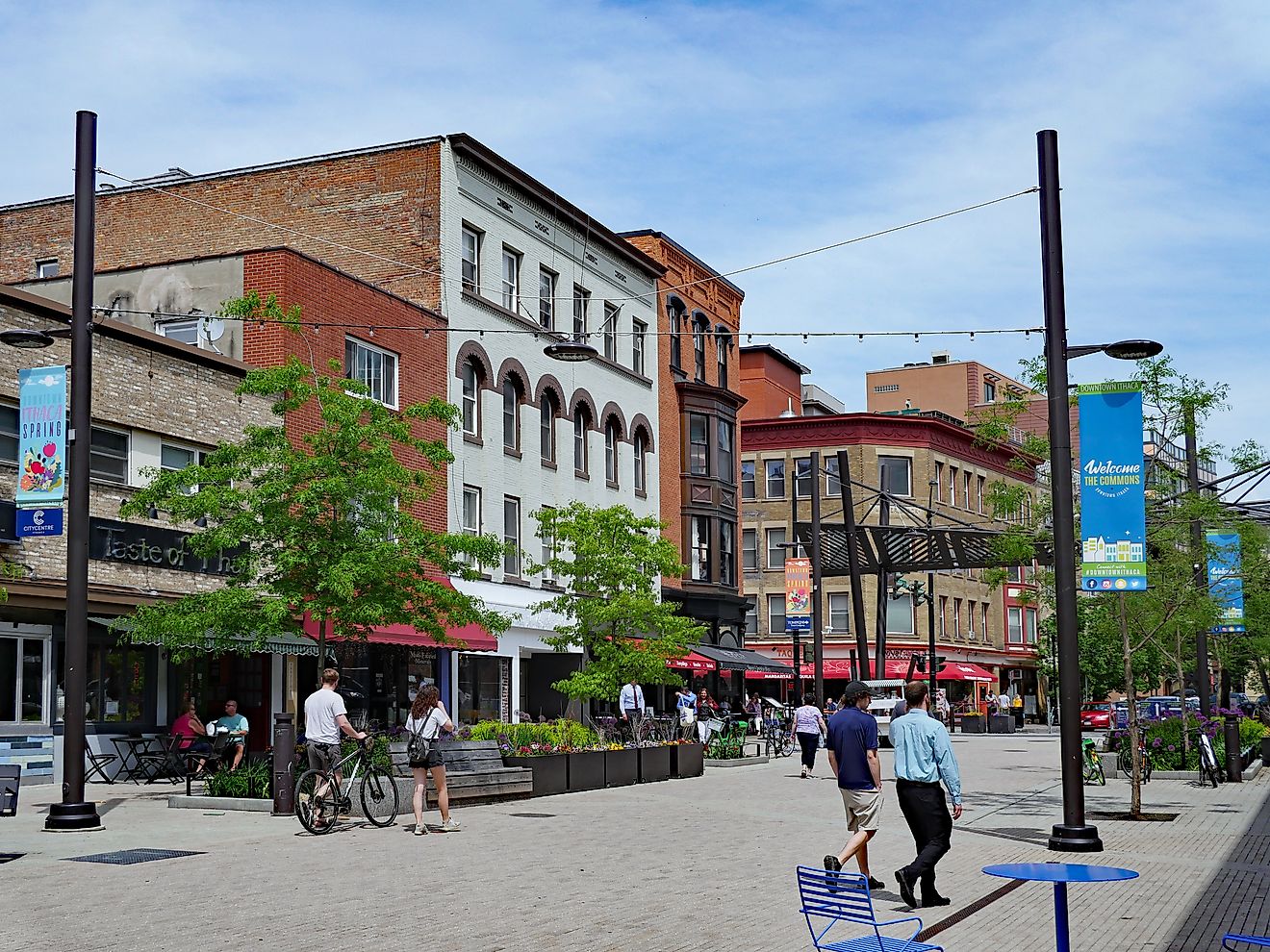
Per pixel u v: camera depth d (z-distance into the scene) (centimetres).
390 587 2275
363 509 2306
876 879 1383
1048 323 1739
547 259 4225
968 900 1294
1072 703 1692
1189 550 2325
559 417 4241
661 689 4750
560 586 4147
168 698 2777
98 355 2606
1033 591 2442
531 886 1357
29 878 1378
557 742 2628
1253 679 8600
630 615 3412
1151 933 1134
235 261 3156
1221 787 2745
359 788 1966
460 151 3769
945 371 8594
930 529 4209
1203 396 2208
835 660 6819
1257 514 2722
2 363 2405
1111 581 1797
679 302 5100
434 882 1376
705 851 1666
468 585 3653
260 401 2997
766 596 6969
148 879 1376
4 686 2428
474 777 2283
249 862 1514
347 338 3288
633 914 1194
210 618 2155
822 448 6981
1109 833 1894
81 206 1870
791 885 1380
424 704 1842
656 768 2919
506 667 3862
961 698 7212
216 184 3922
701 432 5172
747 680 6819
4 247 4091
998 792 2608
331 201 3809
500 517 3894
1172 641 3191
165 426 2747
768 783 2894
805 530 4538
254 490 2267
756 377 7188
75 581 1822
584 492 4381
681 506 5075
